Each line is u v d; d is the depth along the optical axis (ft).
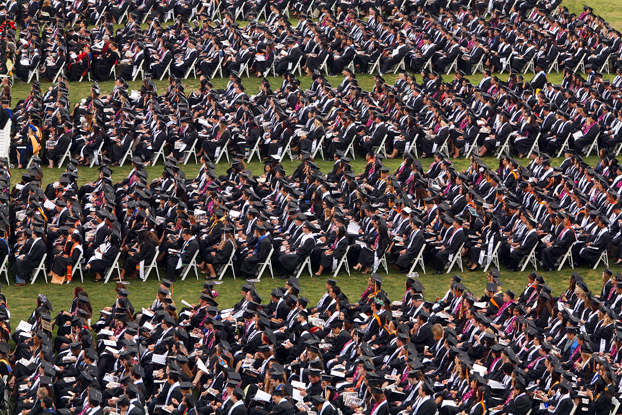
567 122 416.87
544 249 324.39
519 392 226.99
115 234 304.71
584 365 246.06
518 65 514.27
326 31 532.32
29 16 540.52
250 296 269.64
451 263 321.32
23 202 331.16
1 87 454.81
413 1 582.76
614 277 294.46
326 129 413.80
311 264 321.73
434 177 377.09
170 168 356.18
